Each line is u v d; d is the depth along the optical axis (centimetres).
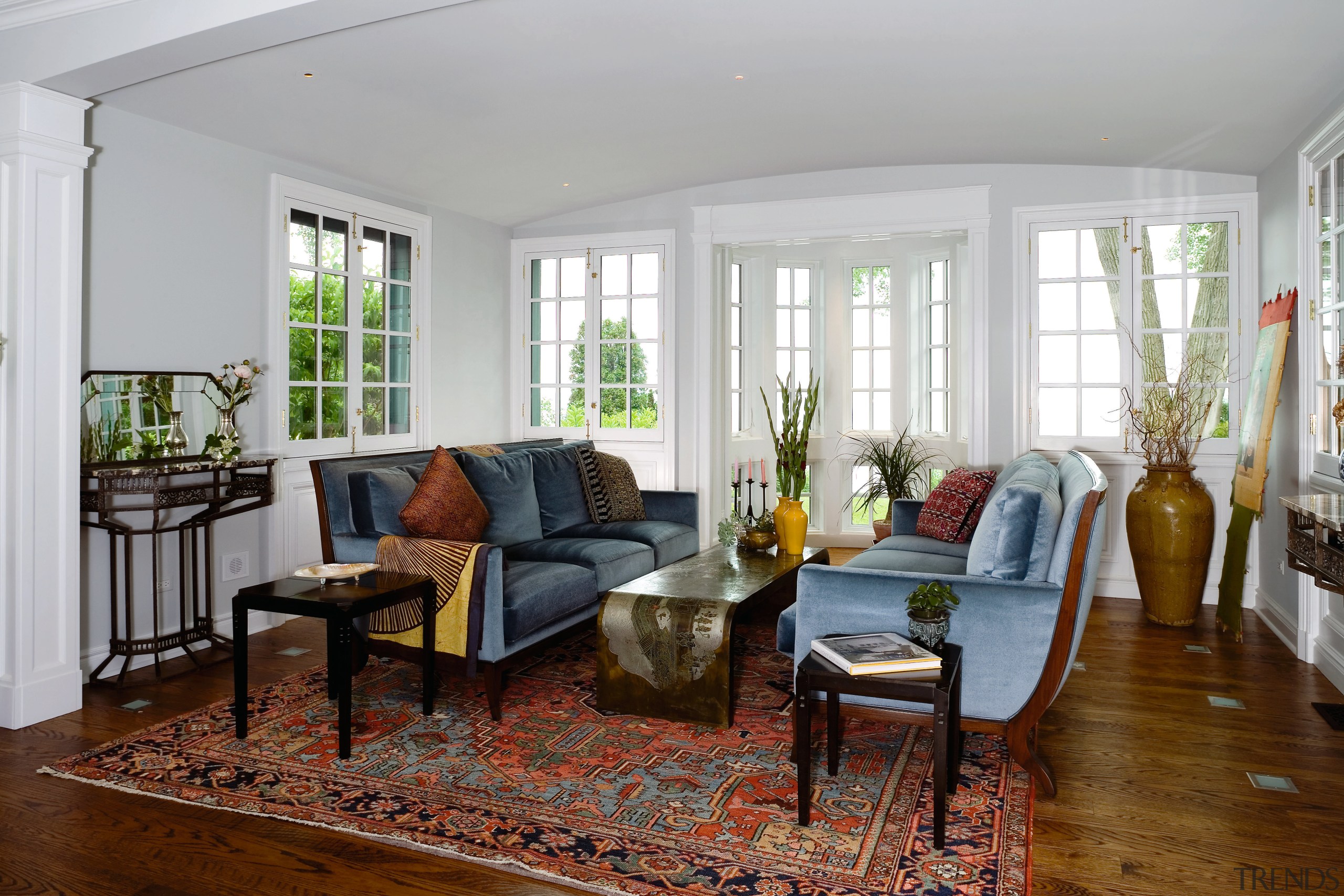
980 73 390
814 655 265
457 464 442
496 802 267
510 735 323
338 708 344
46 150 334
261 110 420
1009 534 279
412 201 584
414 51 367
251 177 470
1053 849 241
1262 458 428
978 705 276
